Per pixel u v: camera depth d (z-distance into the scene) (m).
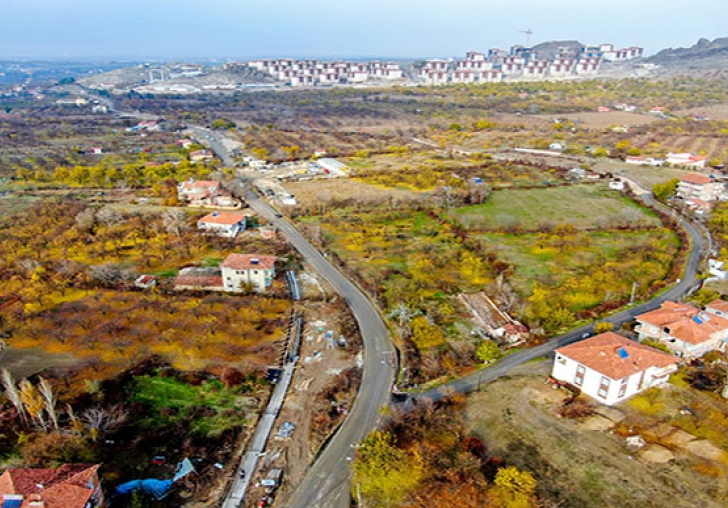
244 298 99.31
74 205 153.62
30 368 77.62
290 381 76.50
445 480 57.47
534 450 62.47
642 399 71.06
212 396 72.81
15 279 104.94
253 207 159.00
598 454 61.72
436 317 93.88
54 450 60.78
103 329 87.38
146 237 129.38
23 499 48.44
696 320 81.94
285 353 83.12
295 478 59.06
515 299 99.62
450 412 69.31
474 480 57.25
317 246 127.88
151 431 65.62
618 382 68.69
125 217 144.00
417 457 59.84
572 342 86.50
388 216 147.62
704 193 159.88
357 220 144.50
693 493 56.16
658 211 150.62
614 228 138.88
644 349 74.38
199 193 160.75
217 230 134.62
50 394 62.91
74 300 97.88
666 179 185.00
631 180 184.50
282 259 118.75
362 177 190.62
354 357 82.44
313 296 102.00
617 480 57.91
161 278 108.44
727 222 137.75
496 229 136.75
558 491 56.41
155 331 87.81
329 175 195.88
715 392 72.19
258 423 67.88
